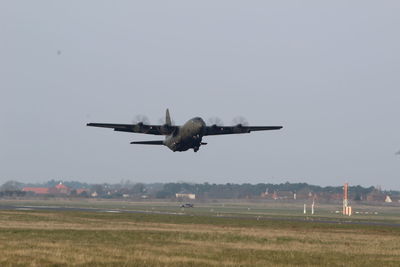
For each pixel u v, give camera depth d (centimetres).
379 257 13975
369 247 16375
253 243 16838
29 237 17125
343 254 14412
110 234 18775
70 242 15812
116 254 13112
